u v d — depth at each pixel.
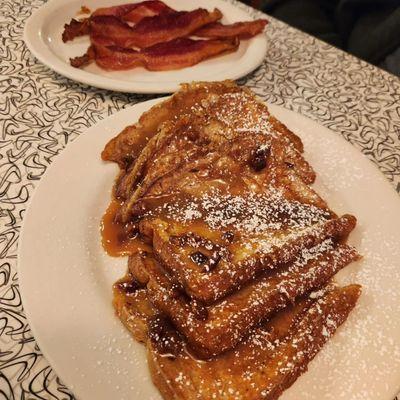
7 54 0.34
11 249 0.20
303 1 0.54
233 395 0.15
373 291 0.19
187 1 0.41
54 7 0.37
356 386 0.16
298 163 0.24
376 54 0.46
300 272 0.19
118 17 0.38
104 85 0.30
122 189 0.23
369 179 0.24
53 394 0.16
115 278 0.19
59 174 0.22
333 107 0.33
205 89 0.26
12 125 0.28
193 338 0.16
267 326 0.18
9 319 0.18
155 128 0.25
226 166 0.23
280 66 0.36
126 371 0.16
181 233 0.19
